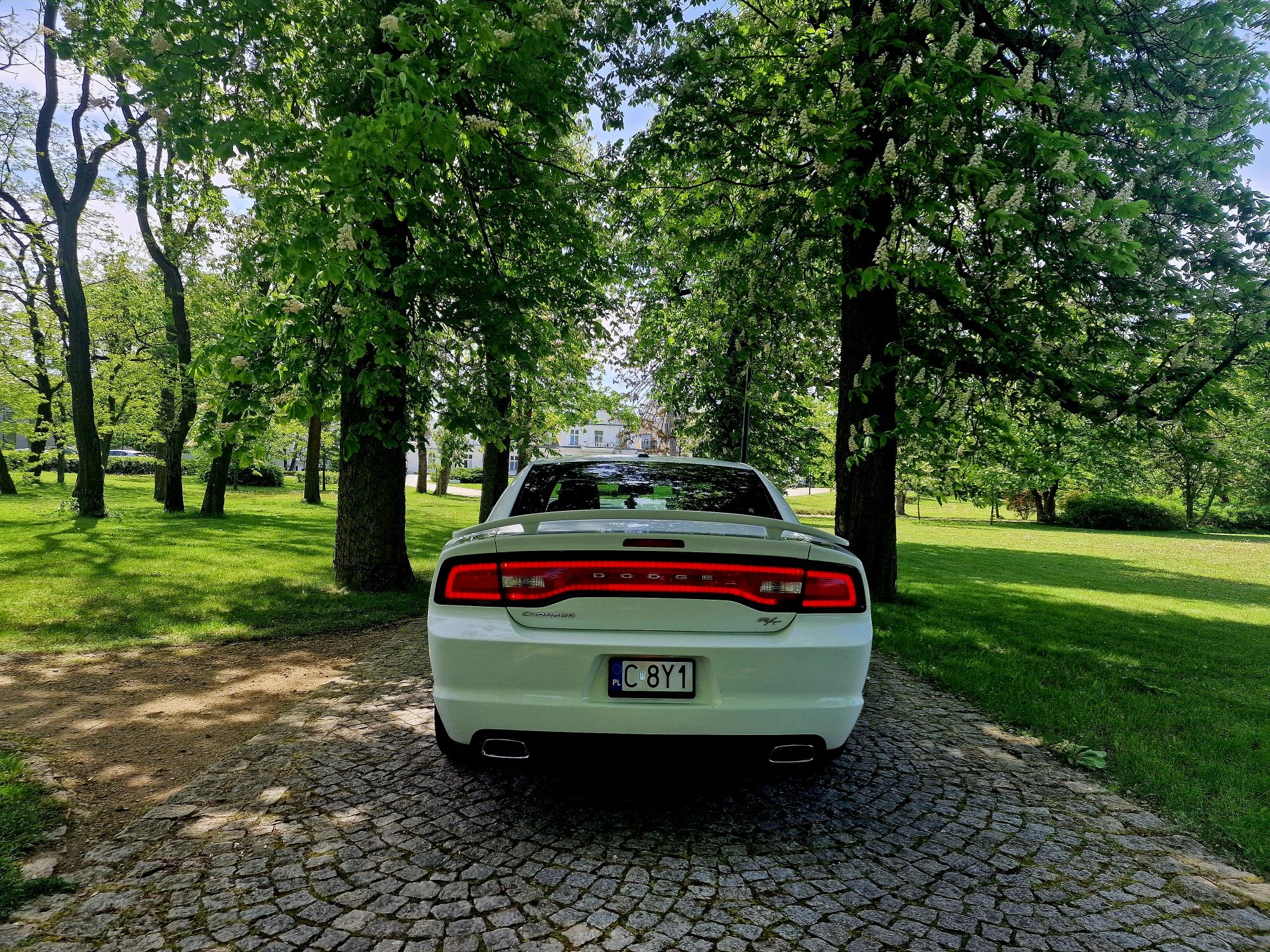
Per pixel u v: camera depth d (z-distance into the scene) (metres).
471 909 2.03
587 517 2.95
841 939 1.93
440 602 2.50
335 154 4.20
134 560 9.41
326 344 5.87
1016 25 6.00
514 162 6.58
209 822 2.55
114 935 1.87
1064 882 2.28
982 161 4.41
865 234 6.95
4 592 7.04
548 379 12.64
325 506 23.31
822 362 9.82
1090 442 7.38
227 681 4.46
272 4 4.84
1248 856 2.51
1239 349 5.18
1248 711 4.43
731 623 2.41
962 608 8.06
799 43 6.76
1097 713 4.18
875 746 3.59
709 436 12.59
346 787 2.88
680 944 1.89
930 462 8.85
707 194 8.91
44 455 19.72
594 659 2.35
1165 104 5.39
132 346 22.50
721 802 2.83
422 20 4.58
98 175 14.66
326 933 1.90
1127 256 4.19
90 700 4.02
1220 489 32.47
